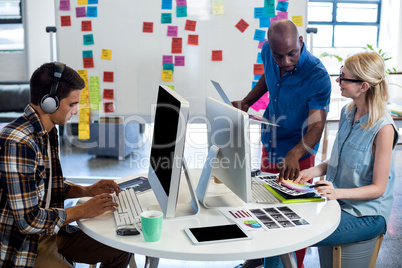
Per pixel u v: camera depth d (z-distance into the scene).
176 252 1.32
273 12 3.36
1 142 1.44
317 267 2.53
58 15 3.45
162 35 3.44
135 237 1.43
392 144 1.91
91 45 3.47
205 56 3.46
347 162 1.98
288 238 1.42
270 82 2.51
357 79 1.91
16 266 1.47
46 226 1.47
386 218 1.91
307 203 1.75
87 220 1.58
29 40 6.28
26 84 5.89
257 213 1.63
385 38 8.09
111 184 1.84
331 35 8.14
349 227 1.83
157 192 1.67
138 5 3.41
